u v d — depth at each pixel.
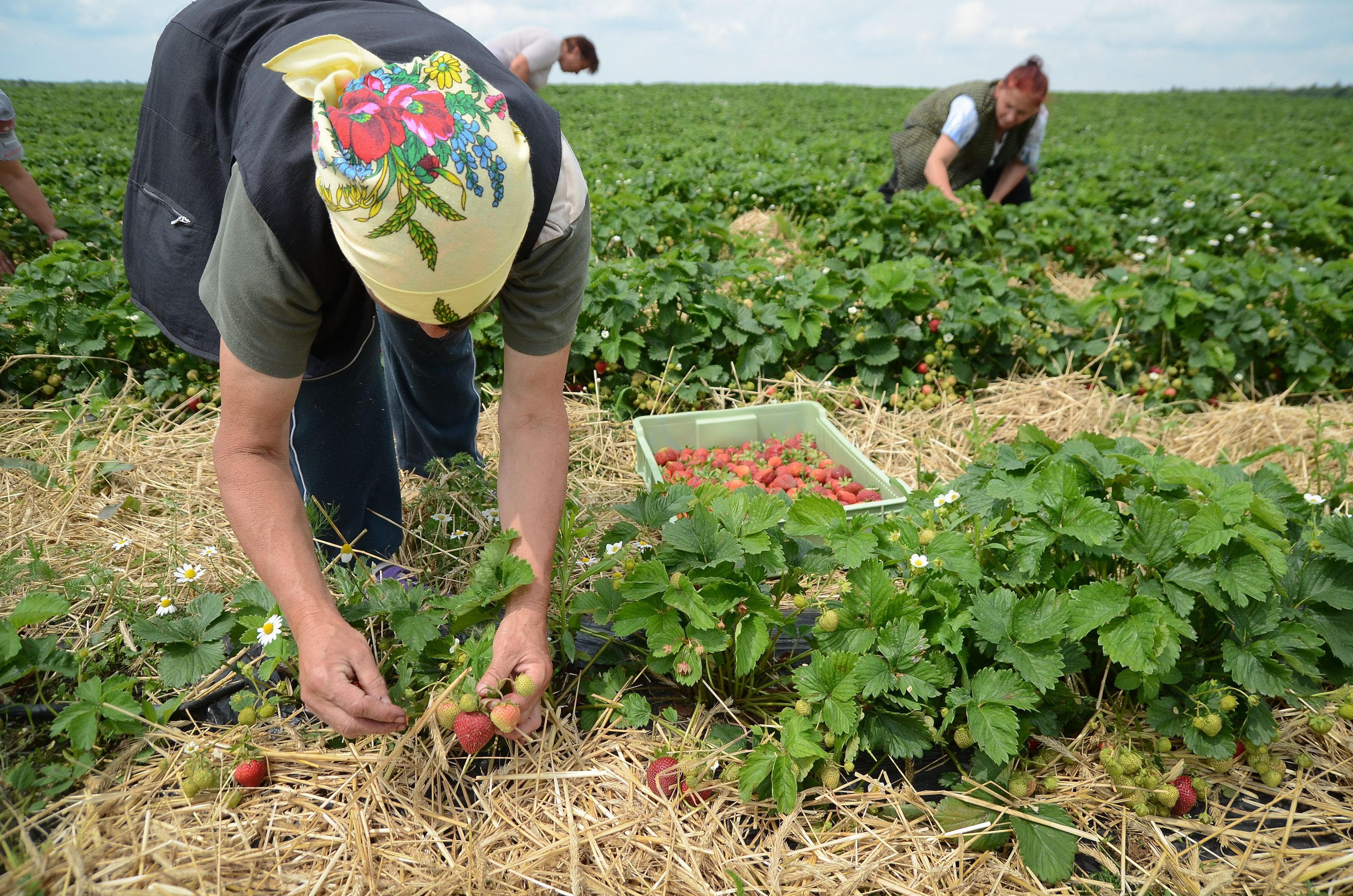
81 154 10.76
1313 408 4.69
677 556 2.24
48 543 3.01
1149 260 5.96
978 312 4.70
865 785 2.13
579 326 4.41
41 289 4.39
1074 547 2.18
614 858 1.94
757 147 14.17
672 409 4.54
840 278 5.00
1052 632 2.02
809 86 48.69
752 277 5.38
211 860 1.84
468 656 2.01
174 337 2.40
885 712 2.08
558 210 1.76
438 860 1.90
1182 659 2.24
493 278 1.53
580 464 3.81
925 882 1.90
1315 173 14.53
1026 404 4.52
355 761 2.07
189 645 2.20
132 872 1.80
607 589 2.30
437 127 1.37
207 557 2.79
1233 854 2.02
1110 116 31.59
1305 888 1.88
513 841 1.98
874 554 2.22
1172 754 2.22
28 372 4.23
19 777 1.92
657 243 5.82
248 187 1.57
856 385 4.63
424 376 2.87
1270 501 2.37
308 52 1.50
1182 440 4.22
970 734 2.01
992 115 6.36
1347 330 4.92
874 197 6.45
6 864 1.80
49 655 2.18
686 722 2.32
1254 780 2.21
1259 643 2.11
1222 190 10.20
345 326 2.21
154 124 2.22
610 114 24.34
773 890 1.85
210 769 1.98
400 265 1.45
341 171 1.37
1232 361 4.66
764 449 3.93
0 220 6.02
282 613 2.11
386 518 2.85
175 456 3.67
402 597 2.17
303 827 1.96
